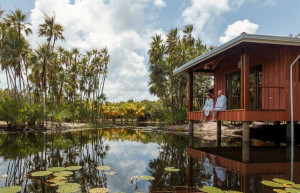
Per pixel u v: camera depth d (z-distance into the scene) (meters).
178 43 21.61
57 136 11.03
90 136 11.09
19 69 16.52
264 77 8.18
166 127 18.31
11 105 14.71
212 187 2.74
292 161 4.50
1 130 14.35
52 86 21.34
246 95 6.50
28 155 5.43
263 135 10.64
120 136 11.11
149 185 2.98
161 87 20.02
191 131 10.50
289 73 7.02
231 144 7.41
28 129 15.70
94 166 4.23
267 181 3.00
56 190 2.72
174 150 6.25
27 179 3.28
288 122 6.97
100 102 31.88
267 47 6.91
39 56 16.97
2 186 2.93
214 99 11.92
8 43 15.30
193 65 9.25
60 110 20.55
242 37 6.11
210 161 4.58
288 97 6.91
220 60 10.88
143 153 5.85
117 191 2.74
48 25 18.28
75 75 27.59
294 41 6.45
